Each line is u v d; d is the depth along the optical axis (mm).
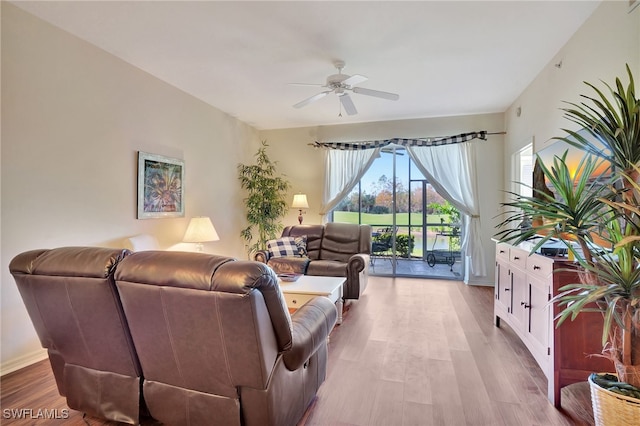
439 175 5402
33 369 2508
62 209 2826
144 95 3656
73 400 1845
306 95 4418
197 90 4242
